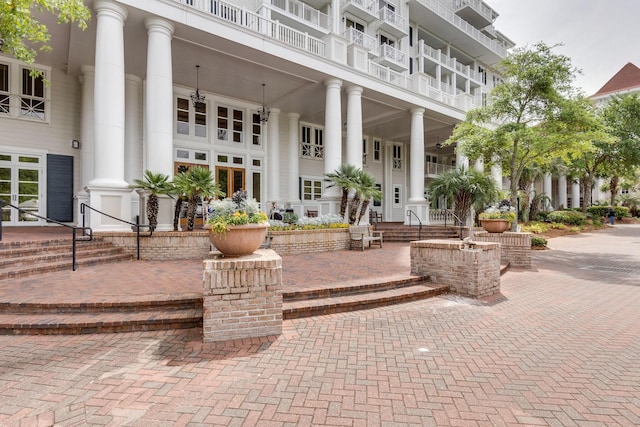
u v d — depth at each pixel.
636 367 3.35
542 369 3.30
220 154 15.05
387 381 3.04
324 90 14.45
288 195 17.34
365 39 18.42
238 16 11.23
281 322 4.09
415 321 4.70
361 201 13.37
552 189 42.91
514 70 12.82
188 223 9.15
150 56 9.35
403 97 15.83
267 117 14.99
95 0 8.55
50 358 3.45
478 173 15.65
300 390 2.88
